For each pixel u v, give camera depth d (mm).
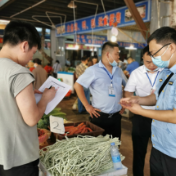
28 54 1054
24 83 958
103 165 1342
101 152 1374
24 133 1014
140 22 4031
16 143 996
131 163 2629
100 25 7113
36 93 1257
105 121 2148
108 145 1434
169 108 1228
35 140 1095
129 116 3988
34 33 1047
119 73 2256
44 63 10695
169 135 1233
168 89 1235
